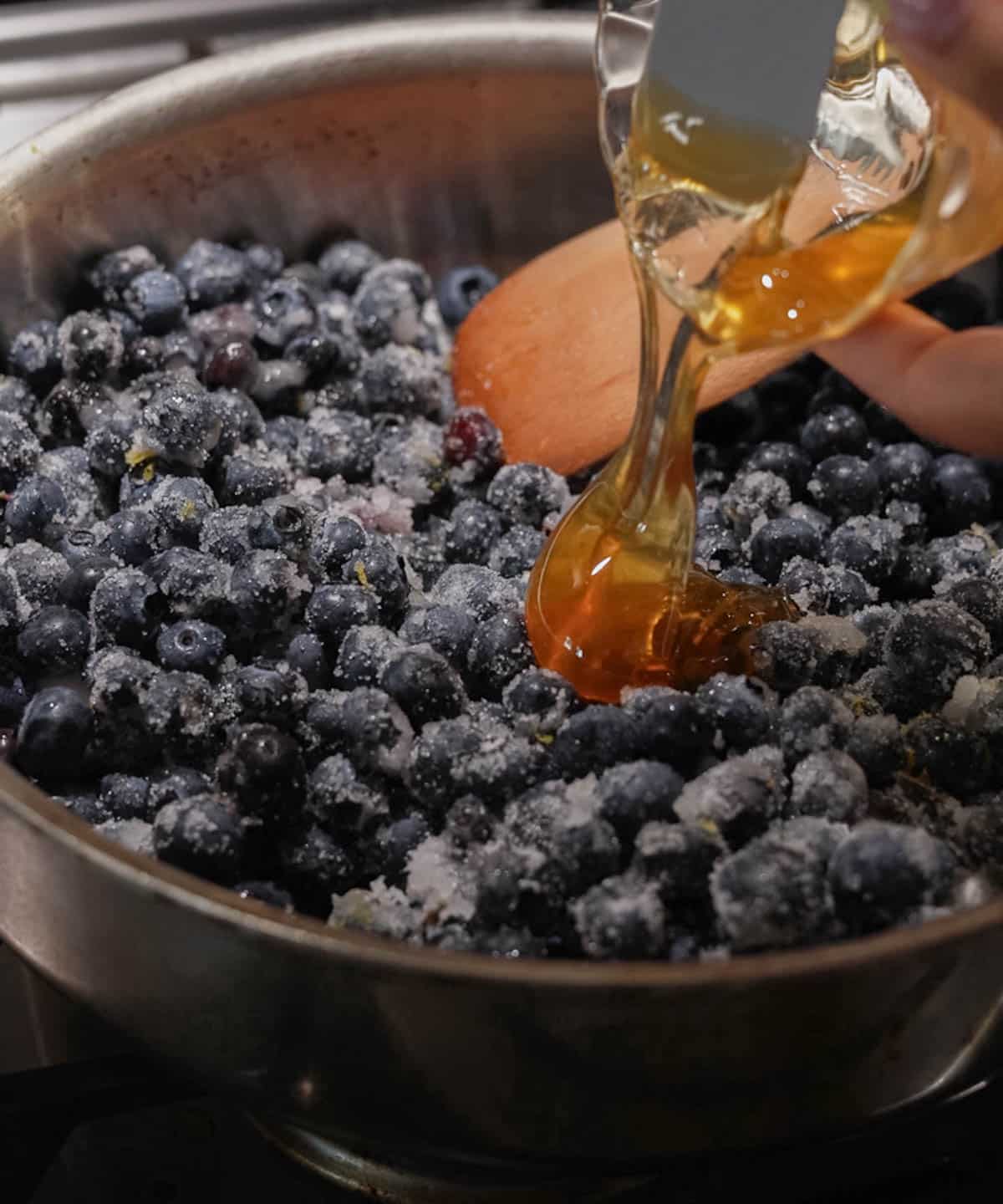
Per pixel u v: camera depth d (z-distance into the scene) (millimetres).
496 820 430
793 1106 394
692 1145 399
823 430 519
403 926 417
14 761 450
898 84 433
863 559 490
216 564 467
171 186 539
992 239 405
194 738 443
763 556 492
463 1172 425
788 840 409
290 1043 387
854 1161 434
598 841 413
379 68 535
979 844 424
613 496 459
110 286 531
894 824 425
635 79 442
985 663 456
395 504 505
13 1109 439
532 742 441
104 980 401
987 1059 405
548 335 526
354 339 553
